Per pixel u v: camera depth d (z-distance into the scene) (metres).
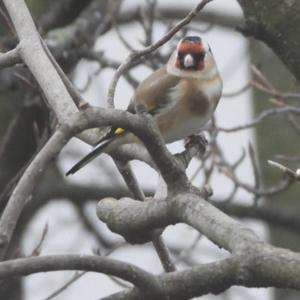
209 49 11.48
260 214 16.12
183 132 11.39
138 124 7.25
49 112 11.60
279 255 6.70
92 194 16.45
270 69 16.48
